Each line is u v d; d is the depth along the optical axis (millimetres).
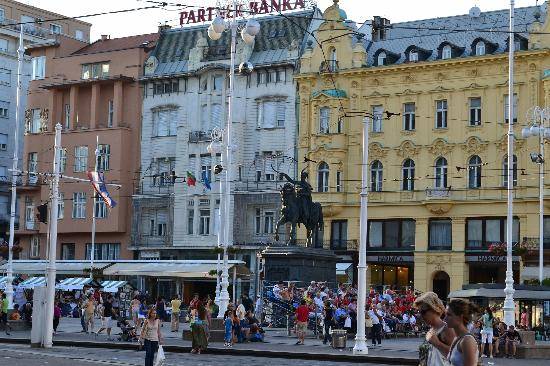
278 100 83188
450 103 75875
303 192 50781
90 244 91500
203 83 87562
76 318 65812
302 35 83750
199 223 85750
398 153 77688
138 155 90812
